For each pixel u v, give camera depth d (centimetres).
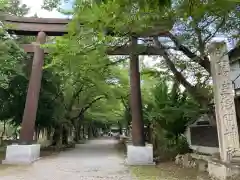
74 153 1647
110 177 812
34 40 1568
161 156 1220
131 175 843
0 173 873
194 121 1101
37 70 1233
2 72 1281
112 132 7188
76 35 677
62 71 1283
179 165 1025
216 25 654
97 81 1683
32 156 1158
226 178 664
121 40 793
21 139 1154
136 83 1226
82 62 866
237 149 705
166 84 1266
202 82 892
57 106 1791
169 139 1198
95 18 554
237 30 610
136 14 529
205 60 808
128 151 1105
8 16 1241
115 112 2930
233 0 365
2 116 1653
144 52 949
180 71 902
